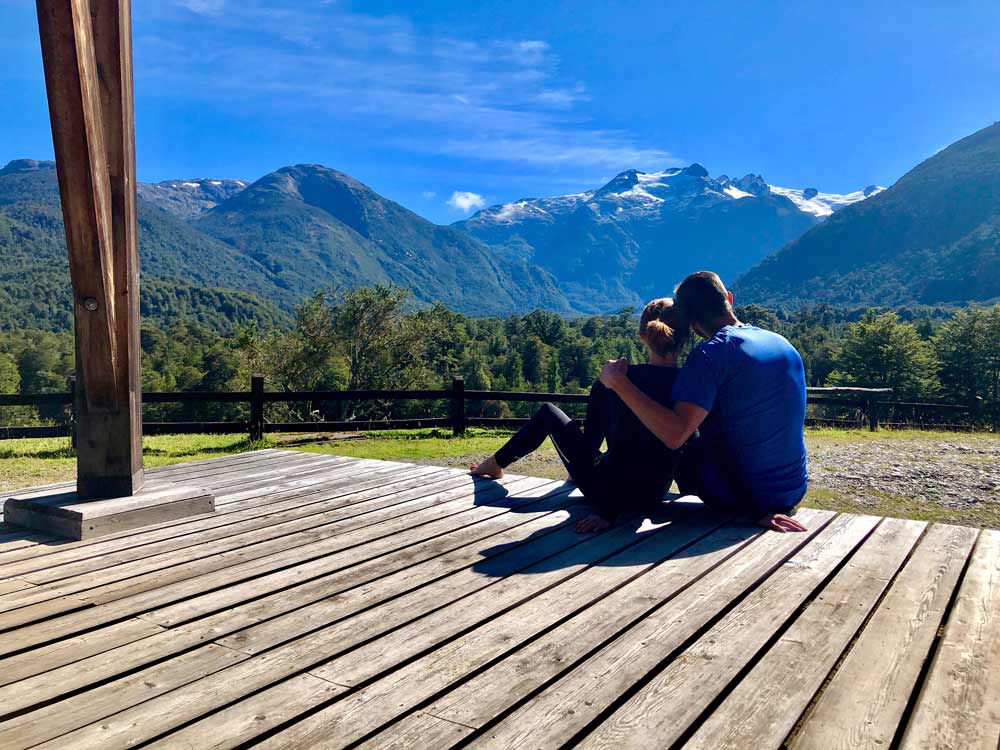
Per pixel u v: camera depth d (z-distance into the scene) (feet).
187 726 5.32
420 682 6.05
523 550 10.05
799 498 11.21
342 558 9.73
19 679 6.10
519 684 6.01
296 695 5.82
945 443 42.27
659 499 11.43
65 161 9.75
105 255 10.77
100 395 11.50
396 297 93.40
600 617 7.52
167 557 9.78
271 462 17.85
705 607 7.80
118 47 10.83
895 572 8.96
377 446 38.34
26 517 11.41
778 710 5.59
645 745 5.10
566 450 12.39
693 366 10.01
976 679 6.08
